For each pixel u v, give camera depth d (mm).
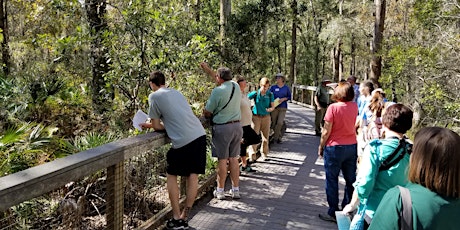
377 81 12906
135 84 6207
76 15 6836
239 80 5461
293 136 9609
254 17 12648
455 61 10523
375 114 4840
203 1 12508
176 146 3699
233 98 4555
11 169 4129
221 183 4855
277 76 8391
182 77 6773
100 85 6824
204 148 3836
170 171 3779
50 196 4277
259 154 7387
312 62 34281
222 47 11141
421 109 11570
